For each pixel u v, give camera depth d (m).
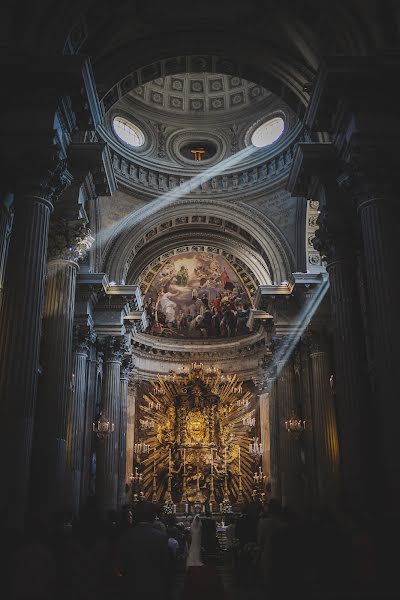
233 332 27.31
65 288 11.84
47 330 11.56
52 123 9.15
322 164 11.27
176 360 27.80
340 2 9.98
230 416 26.91
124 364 21.45
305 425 18.27
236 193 21.31
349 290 10.84
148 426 25.80
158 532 4.96
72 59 9.04
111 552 5.53
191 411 26.97
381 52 9.12
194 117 22.17
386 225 8.86
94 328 18.91
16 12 9.55
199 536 11.59
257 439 25.30
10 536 4.83
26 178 9.02
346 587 4.94
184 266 26.98
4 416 8.11
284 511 7.46
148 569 4.75
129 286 18.98
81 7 9.79
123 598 4.75
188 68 13.46
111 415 18.45
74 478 15.37
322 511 6.23
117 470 18.59
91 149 11.22
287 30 11.64
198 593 4.87
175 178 21.61
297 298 19.22
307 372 18.30
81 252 12.34
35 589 4.22
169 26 12.09
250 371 26.72
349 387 10.23
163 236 23.81
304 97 12.59
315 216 19.44
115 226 20.42
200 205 21.47
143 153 21.31
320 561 5.11
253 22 11.91
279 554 5.07
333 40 10.73
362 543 5.12
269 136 21.73
